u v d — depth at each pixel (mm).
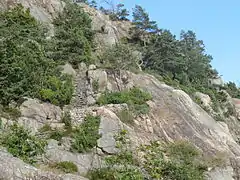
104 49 37781
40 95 26188
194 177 22469
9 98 24344
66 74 30266
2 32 29344
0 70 24750
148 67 50531
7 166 14969
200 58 58594
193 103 34875
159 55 52000
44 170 16922
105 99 28781
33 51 27875
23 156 18000
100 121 24578
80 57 33469
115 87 31594
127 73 33594
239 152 31516
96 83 30375
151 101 30891
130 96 29891
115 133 24250
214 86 57812
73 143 22297
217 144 30391
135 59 35219
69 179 16672
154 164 22094
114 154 22891
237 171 26781
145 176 21344
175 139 28000
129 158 21828
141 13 57062
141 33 56125
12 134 18594
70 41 33969
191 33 67375
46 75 28172
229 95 55094
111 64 33156
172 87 38438
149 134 27203
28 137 19000
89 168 21094
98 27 44594
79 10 40688
